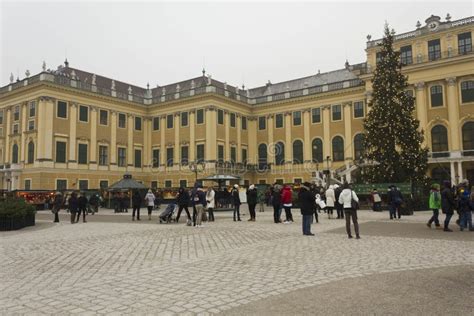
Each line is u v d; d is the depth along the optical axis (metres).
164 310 5.70
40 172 46.00
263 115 60.22
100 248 11.88
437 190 16.61
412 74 45.84
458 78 43.22
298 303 5.91
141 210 34.34
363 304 5.80
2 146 52.56
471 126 42.34
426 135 44.47
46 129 46.88
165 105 58.56
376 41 49.38
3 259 10.22
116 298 6.37
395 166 33.72
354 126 51.47
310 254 10.20
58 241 13.74
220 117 55.19
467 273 7.79
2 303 6.16
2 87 53.56
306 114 55.91
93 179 51.69
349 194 13.35
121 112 56.56
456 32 44.16
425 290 6.54
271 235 14.47
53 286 7.25
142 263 9.41
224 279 7.56
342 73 57.97
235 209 21.67
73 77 51.31
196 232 15.82
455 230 15.67
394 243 12.03
